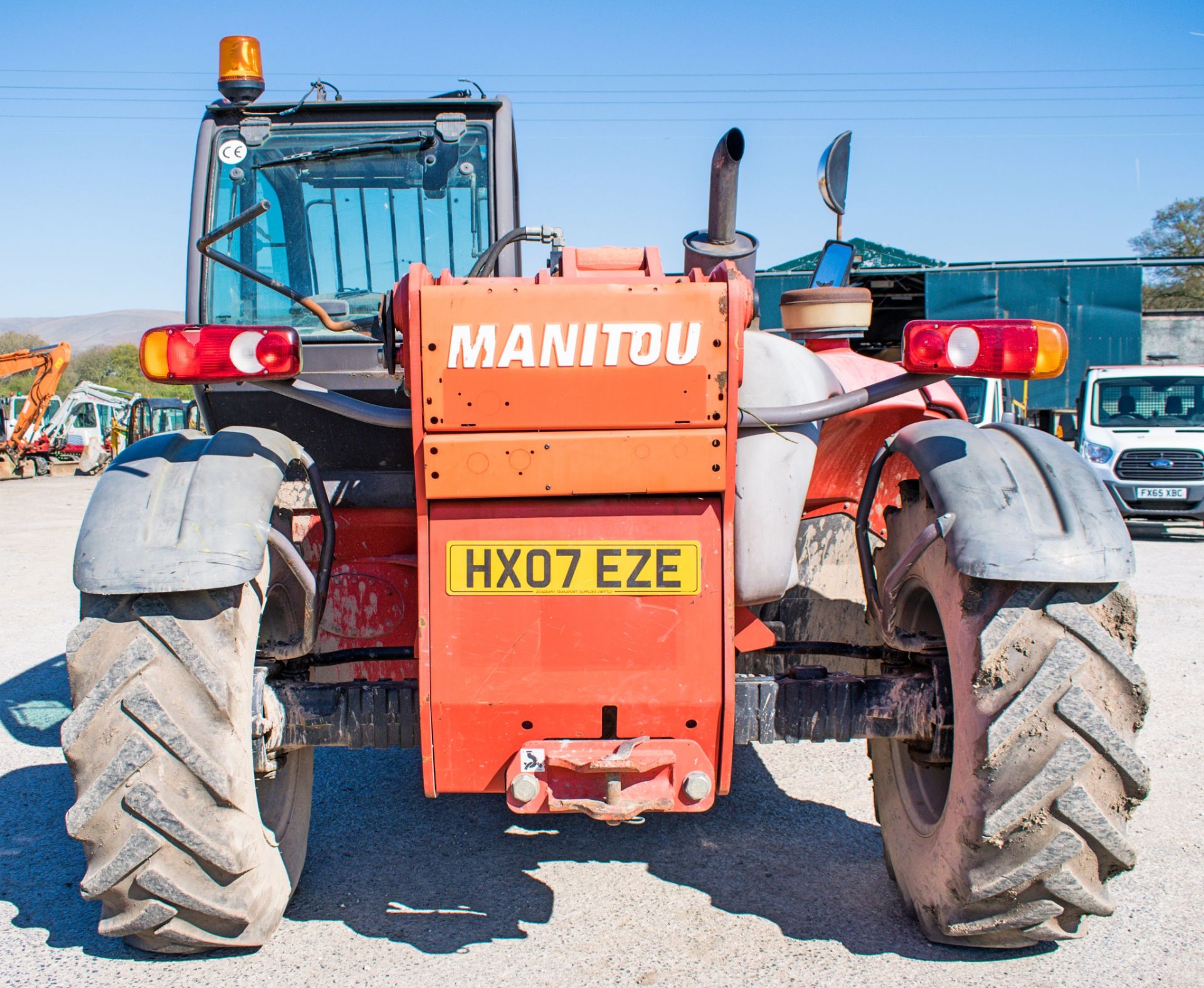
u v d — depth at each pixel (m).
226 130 4.10
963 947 2.90
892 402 3.24
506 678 2.54
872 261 20.53
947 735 2.75
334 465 3.76
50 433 33.03
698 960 2.86
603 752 2.53
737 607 2.74
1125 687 2.46
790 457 2.59
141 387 70.88
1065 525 2.46
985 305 20.12
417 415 2.45
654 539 2.51
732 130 2.96
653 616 2.53
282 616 2.99
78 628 2.51
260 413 3.70
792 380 2.62
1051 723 2.44
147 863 2.49
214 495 2.51
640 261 2.81
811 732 2.79
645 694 2.54
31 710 5.54
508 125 4.18
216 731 2.47
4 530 15.07
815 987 2.71
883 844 3.33
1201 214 58.91
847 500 3.75
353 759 4.75
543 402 2.44
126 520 2.47
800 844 3.68
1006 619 2.48
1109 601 2.53
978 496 2.54
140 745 2.44
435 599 2.53
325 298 4.16
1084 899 2.52
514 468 2.45
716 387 2.44
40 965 2.85
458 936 3.01
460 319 2.42
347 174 4.16
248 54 4.07
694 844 3.69
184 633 2.47
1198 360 23.66
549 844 3.72
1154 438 13.46
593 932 3.03
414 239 4.20
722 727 2.57
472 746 2.59
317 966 2.83
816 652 3.22
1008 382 14.32
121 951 2.94
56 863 3.56
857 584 3.82
